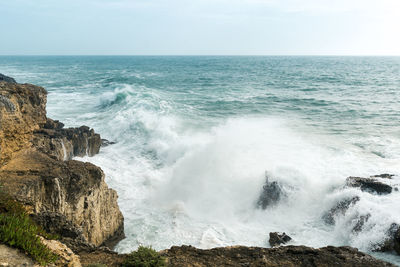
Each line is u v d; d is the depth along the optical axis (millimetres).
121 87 57750
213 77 96000
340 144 26219
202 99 49781
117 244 14438
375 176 18703
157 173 21734
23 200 10930
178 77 94562
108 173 21406
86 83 73938
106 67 163000
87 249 10422
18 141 14891
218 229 15500
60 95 53281
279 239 14086
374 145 25906
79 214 12945
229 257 10328
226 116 37594
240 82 80000
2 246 7484
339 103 46250
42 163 13797
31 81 77875
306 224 15938
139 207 17484
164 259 9734
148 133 29688
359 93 57594
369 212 14375
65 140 20750
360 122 34188
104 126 32750
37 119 18734
